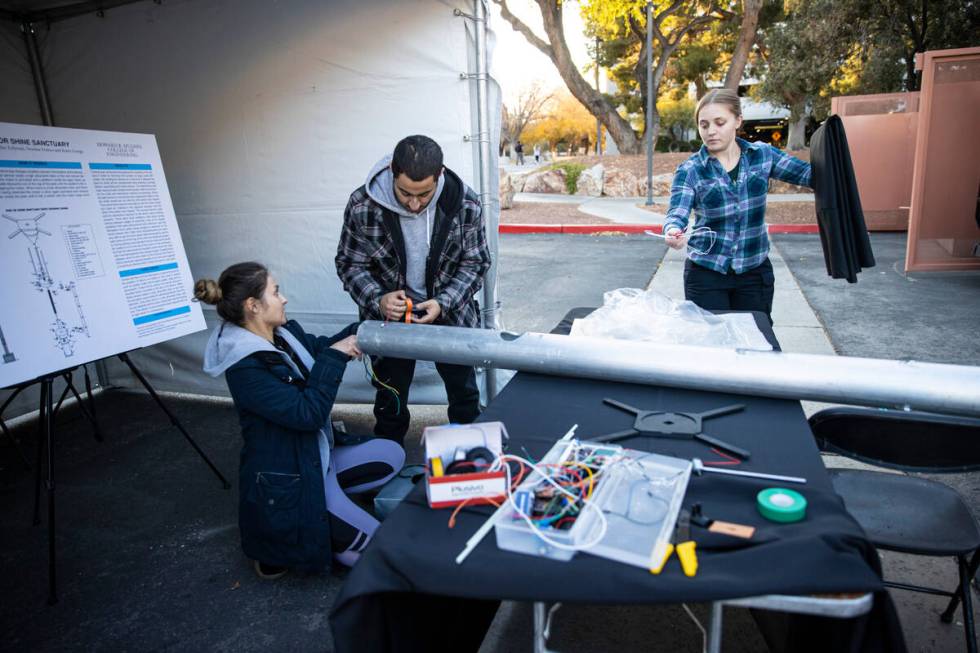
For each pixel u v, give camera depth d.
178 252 3.15
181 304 3.15
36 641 2.13
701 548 1.07
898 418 1.78
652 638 2.01
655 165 15.80
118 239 2.88
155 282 3.03
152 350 4.26
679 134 28.31
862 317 5.20
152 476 3.24
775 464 1.35
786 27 15.31
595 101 17.19
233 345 2.10
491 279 3.22
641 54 17.94
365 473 2.54
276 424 2.16
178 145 3.69
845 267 2.54
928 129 6.48
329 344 2.42
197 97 3.56
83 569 2.52
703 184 2.70
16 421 4.07
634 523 1.13
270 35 3.34
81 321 2.71
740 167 2.67
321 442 2.25
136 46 3.63
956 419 1.74
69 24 3.74
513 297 6.41
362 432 3.61
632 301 2.29
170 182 3.77
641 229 10.41
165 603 2.30
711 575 1.00
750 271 2.80
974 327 4.84
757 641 1.98
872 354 4.33
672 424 1.54
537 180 16.83
